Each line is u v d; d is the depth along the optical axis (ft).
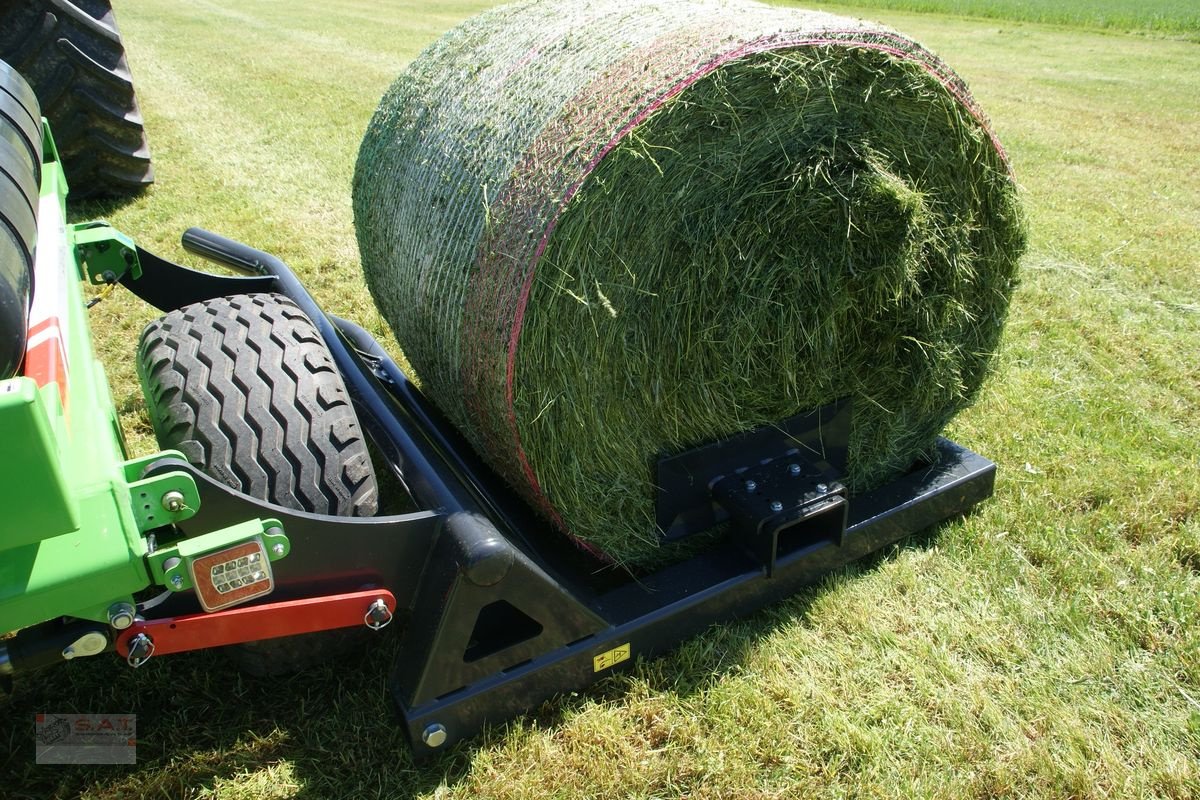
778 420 8.78
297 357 7.28
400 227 8.73
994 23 66.18
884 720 7.48
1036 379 12.82
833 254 8.11
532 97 7.55
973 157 8.45
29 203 6.50
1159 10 74.95
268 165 23.08
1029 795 6.88
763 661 8.05
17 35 17.74
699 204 7.28
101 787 6.89
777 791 6.91
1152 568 9.13
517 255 6.88
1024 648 8.20
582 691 7.77
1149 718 7.51
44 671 7.83
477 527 6.60
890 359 9.08
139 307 14.61
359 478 6.83
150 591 6.99
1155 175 23.71
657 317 7.51
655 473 8.28
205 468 6.63
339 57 42.34
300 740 7.31
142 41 46.44
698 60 6.75
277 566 6.34
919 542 9.66
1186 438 11.42
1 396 4.23
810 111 7.36
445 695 7.00
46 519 4.62
